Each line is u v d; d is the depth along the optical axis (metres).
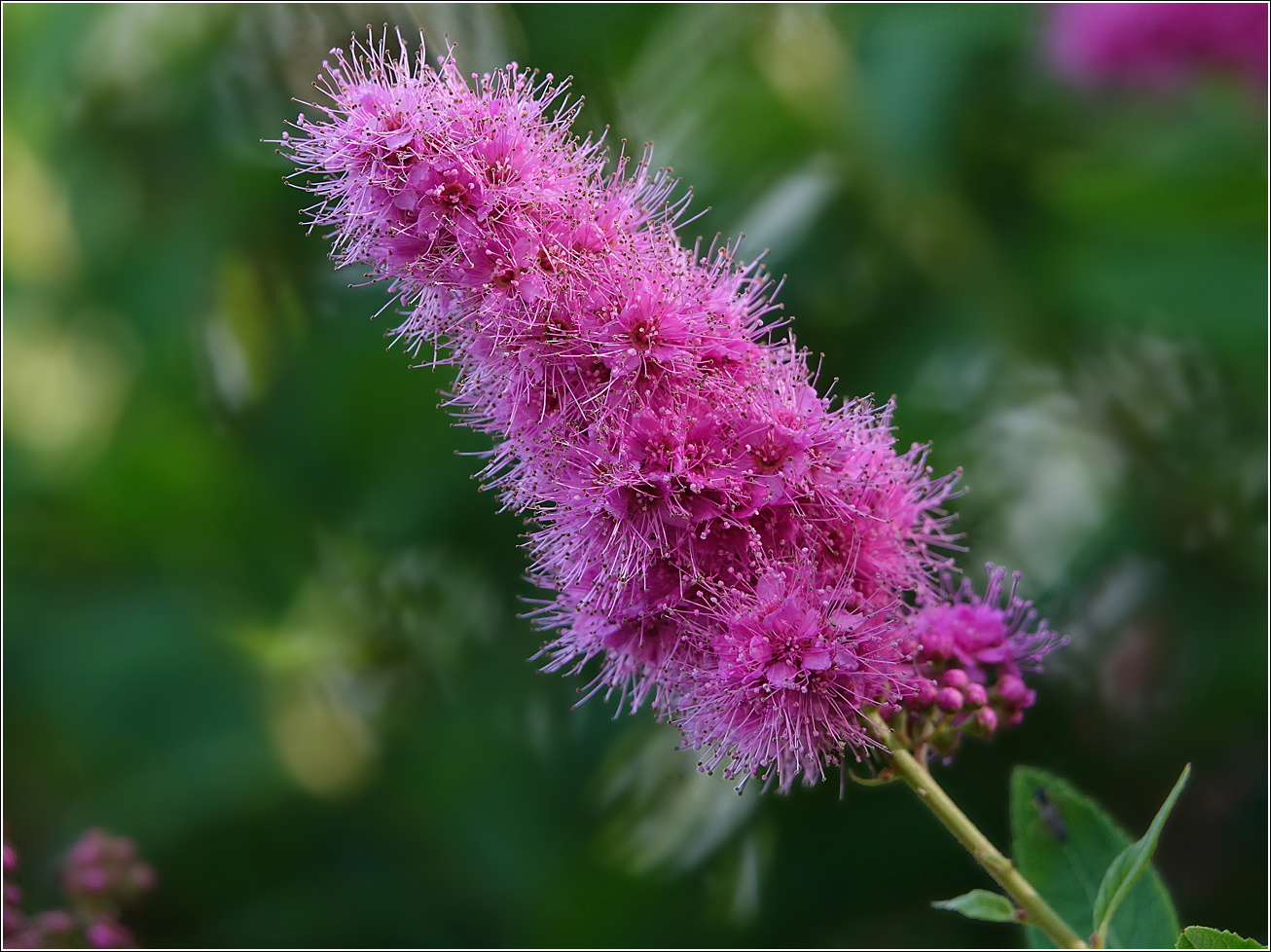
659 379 0.63
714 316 0.63
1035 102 0.70
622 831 0.70
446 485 0.70
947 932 0.68
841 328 0.70
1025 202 0.69
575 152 0.63
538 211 0.62
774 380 0.63
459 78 0.63
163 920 0.70
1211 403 0.70
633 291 0.62
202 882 0.70
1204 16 0.68
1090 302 0.68
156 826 0.70
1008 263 0.69
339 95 0.63
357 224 0.63
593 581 0.63
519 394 0.63
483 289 0.62
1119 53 0.68
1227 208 0.67
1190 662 0.69
